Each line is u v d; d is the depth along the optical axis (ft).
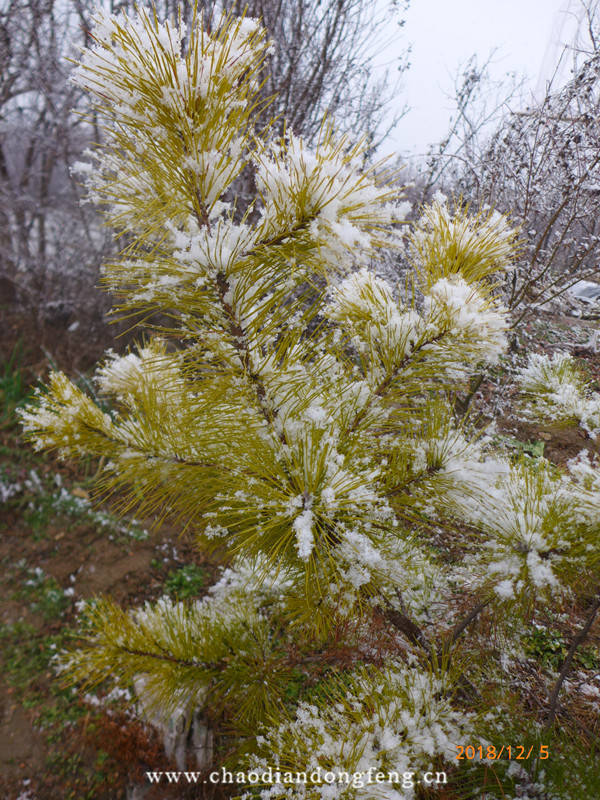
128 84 1.41
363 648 2.42
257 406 1.84
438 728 2.02
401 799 1.81
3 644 5.12
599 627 2.45
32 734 4.37
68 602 5.61
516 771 2.04
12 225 9.00
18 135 9.09
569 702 2.49
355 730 2.01
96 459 7.50
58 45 8.45
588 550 1.72
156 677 2.48
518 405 4.08
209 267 1.58
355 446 1.96
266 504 1.69
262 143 1.55
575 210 4.09
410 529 2.11
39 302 8.96
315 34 7.18
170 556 6.31
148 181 1.59
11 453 7.38
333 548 1.73
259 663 2.62
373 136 7.26
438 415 2.04
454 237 1.97
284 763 2.04
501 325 1.83
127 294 1.67
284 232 1.55
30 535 6.38
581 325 5.19
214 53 1.43
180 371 1.86
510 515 1.85
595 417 2.78
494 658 2.48
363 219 1.54
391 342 1.98
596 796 1.91
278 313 1.77
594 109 4.12
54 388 2.29
